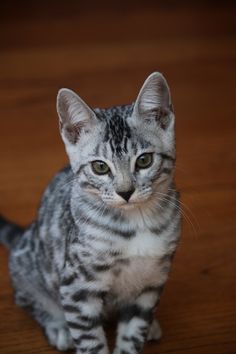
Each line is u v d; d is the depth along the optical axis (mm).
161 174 539
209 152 874
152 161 534
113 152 529
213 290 656
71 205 555
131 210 532
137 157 530
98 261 530
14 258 627
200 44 1284
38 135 933
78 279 541
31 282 617
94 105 1004
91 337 557
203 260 689
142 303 570
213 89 1073
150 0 1623
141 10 1539
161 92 543
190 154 869
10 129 952
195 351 592
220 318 625
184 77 1124
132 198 521
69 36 1357
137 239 532
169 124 547
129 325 573
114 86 1085
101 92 1060
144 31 1377
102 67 1180
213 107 1004
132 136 534
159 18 1463
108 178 530
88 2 1613
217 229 729
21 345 605
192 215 749
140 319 571
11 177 833
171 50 1258
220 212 754
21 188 812
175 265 684
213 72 1143
